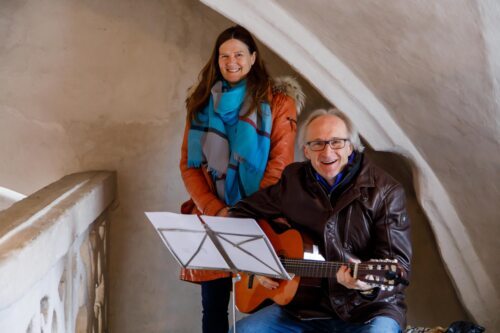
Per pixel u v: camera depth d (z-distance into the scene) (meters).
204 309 4.39
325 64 4.47
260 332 3.50
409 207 5.09
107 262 5.31
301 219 3.58
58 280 3.58
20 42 5.33
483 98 4.04
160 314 5.46
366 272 3.12
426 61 4.09
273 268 3.26
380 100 4.49
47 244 3.16
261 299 3.71
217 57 4.35
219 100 4.27
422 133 4.45
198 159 4.36
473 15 3.74
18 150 5.38
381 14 4.02
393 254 3.44
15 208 3.66
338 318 3.51
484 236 4.61
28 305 2.95
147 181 5.39
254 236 3.17
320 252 3.51
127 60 5.34
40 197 4.02
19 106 5.36
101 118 5.36
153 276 5.43
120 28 5.32
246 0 4.39
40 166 5.39
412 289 5.14
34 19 5.32
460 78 4.04
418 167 4.60
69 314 3.86
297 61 4.52
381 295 3.42
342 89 4.51
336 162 3.47
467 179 4.46
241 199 4.12
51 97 5.36
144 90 5.35
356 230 3.49
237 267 3.38
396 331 3.34
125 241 5.40
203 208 4.27
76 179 4.86
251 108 4.23
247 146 4.20
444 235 4.70
